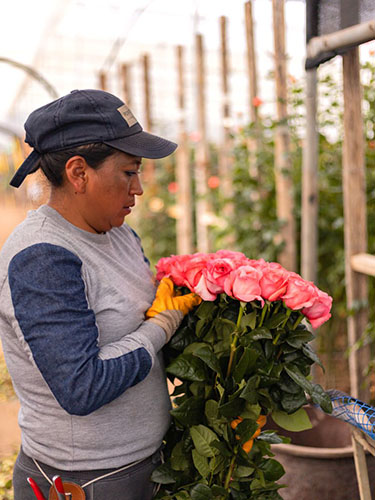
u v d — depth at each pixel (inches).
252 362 50.9
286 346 54.2
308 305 50.8
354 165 94.7
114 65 337.4
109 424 50.2
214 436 52.7
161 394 54.9
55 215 49.2
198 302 55.6
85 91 48.4
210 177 185.6
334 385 135.6
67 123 46.7
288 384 53.7
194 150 219.8
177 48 189.8
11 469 103.0
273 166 144.8
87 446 49.7
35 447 50.8
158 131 223.9
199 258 55.2
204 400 54.5
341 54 87.8
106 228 51.4
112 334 50.2
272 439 57.4
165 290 54.2
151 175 226.4
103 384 44.9
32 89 464.1
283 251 133.8
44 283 44.8
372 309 121.5
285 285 51.4
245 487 55.9
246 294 50.6
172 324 51.9
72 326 44.6
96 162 47.6
